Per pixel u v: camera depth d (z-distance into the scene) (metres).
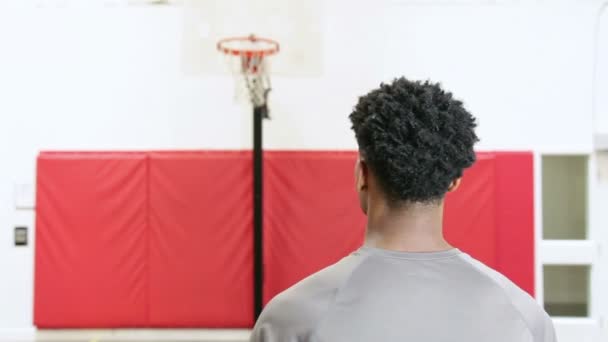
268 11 3.21
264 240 3.69
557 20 3.76
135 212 3.69
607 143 3.68
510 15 3.77
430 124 0.72
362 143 0.75
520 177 3.71
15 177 3.75
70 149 3.77
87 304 3.66
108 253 3.67
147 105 3.78
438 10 3.78
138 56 3.78
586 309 3.87
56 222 3.68
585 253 3.69
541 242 3.70
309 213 3.69
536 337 0.70
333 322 0.67
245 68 3.21
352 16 3.77
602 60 3.76
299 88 3.76
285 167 3.70
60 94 3.77
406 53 3.77
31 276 3.72
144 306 3.67
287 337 0.68
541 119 3.77
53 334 3.71
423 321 0.67
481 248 3.65
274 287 3.69
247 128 3.78
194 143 3.78
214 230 3.70
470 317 0.68
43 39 3.77
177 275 3.68
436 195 0.74
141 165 3.70
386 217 0.75
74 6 3.77
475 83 3.77
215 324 3.69
